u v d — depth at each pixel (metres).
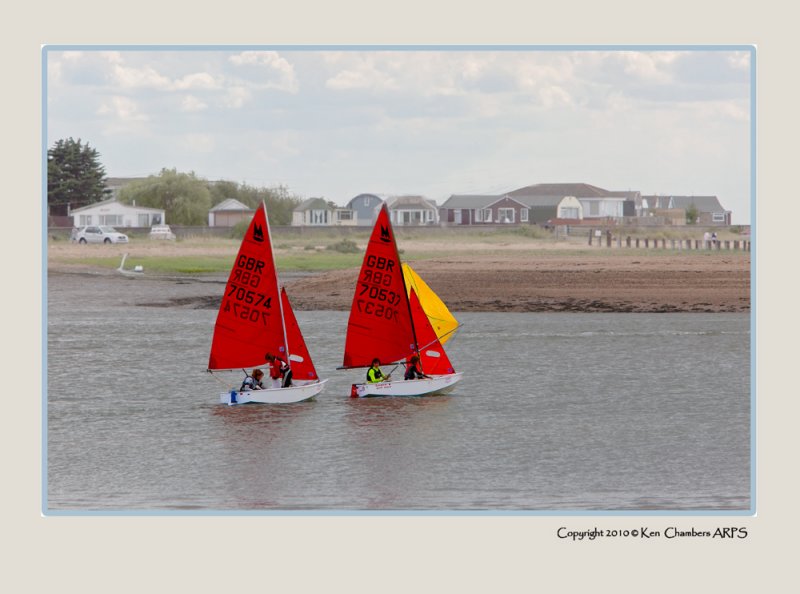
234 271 134.88
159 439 124.38
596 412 139.25
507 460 115.31
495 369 171.25
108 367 171.50
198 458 116.19
